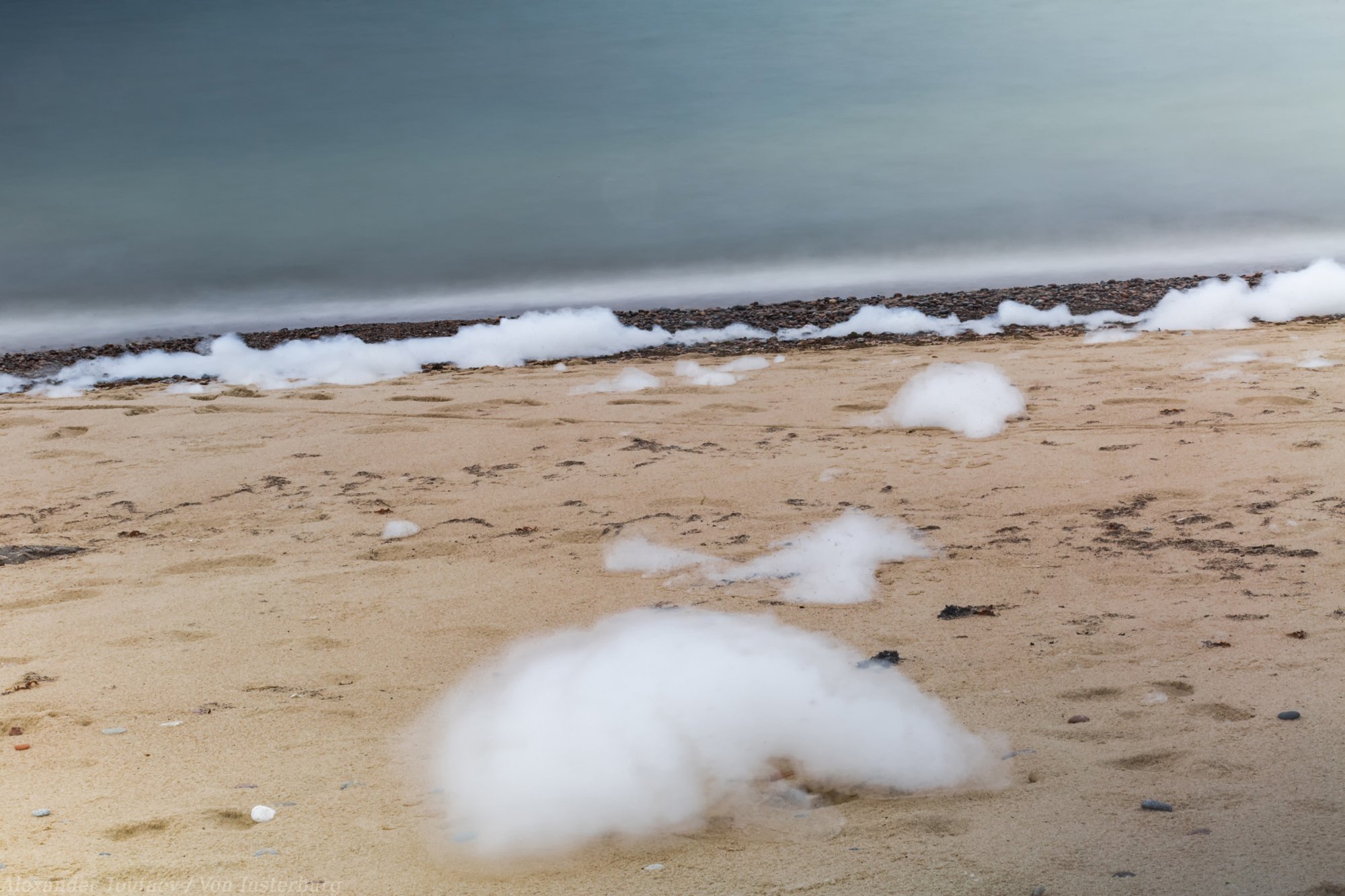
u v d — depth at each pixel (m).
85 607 5.83
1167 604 5.02
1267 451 7.21
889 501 6.90
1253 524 6.01
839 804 3.49
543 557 6.29
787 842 3.22
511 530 6.82
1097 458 7.41
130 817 3.48
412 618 5.41
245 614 5.57
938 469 7.48
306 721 4.28
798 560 5.90
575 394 10.23
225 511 7.63
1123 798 3.32
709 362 11.32
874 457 7.84
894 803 3.46
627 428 8.98
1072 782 3.46
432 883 3.05
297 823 3.44
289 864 3.17
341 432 9.30
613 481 7.65
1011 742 3.79
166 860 3.19
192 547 6.87
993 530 6.27
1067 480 7.05
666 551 6.21
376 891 3.02
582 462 8.14
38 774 3.86
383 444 8.92
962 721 3.97
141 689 4.67
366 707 4.39
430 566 6.25
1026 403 8.94
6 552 6.77
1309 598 4.94
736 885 2.98
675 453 8.23
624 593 5.60
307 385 11.41
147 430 9.72
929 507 6.74
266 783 3.74
